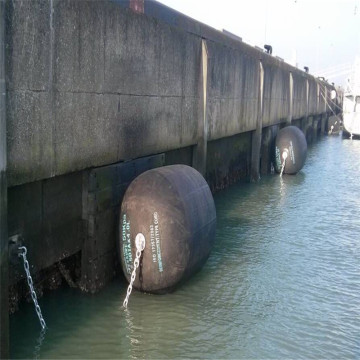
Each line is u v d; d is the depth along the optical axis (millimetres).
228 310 8289
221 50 14906
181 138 12078
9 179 6105
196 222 8227
